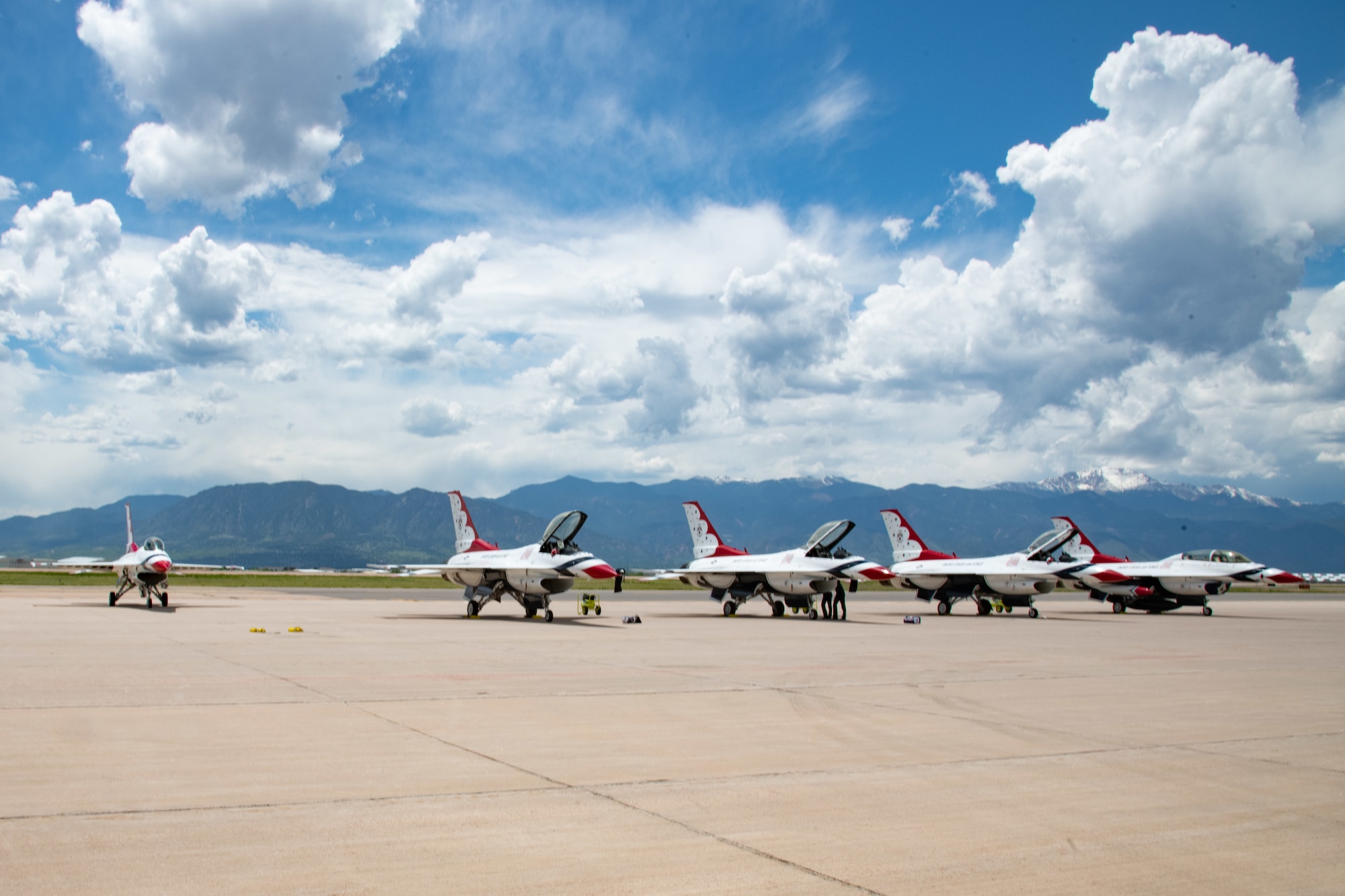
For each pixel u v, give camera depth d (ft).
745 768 31.09
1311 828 25.05
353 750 32.76
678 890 19.22
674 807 25.84
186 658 63.16
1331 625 133.59
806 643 87.76
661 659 68.03
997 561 161.89
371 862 20.68
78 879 19.16
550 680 54.19
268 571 565.94
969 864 21.35
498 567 122.52
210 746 33.04
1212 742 37.22
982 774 30.81
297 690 48.03
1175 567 168.96
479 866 20.51
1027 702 47.65
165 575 130.72
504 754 32.55
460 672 57.31
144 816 23.99
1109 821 25.31
